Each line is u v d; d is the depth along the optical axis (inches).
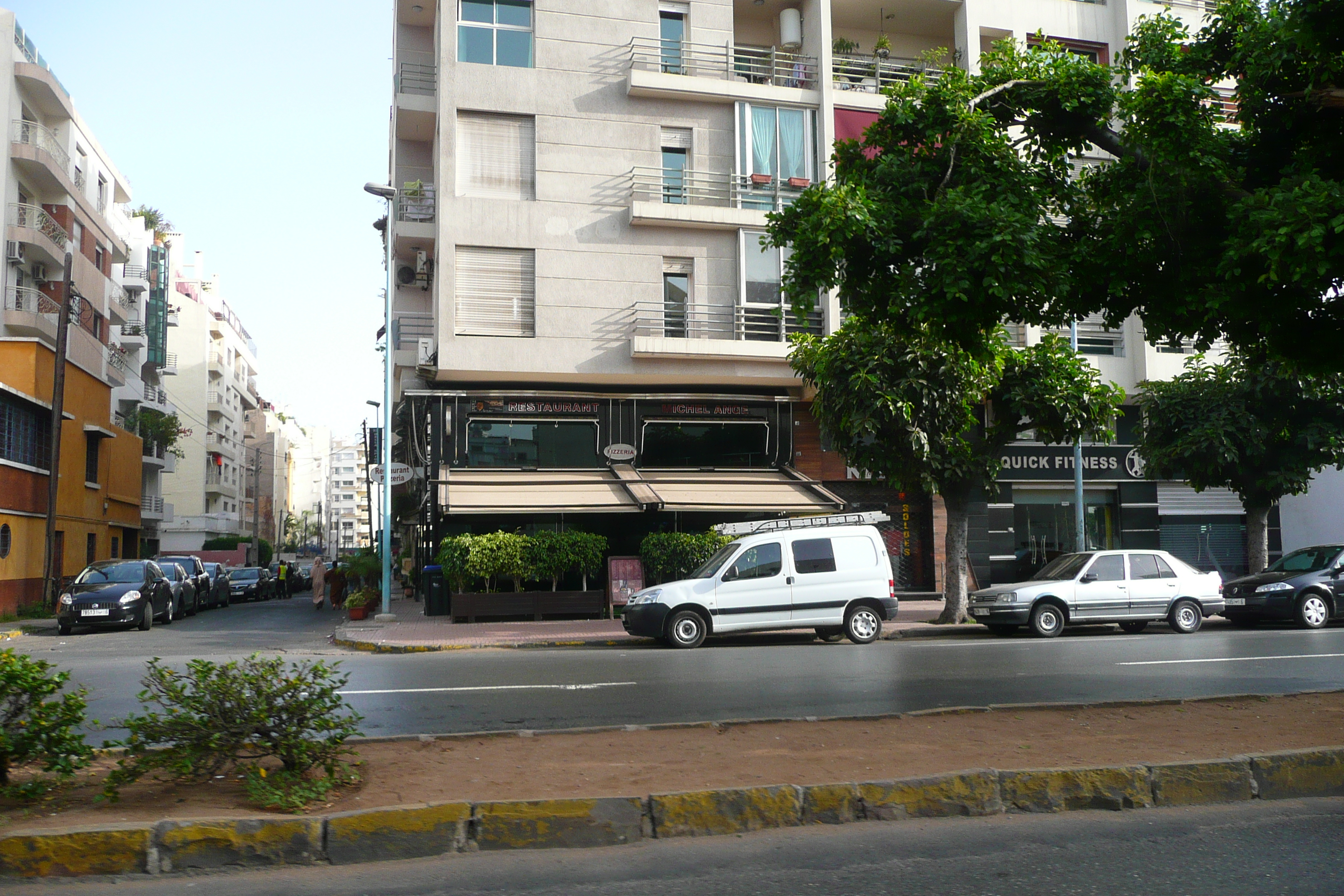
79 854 184.7
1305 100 346.6
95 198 1690.5
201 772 227.5
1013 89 395.9
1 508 1000.2
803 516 891.4
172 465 2103.8
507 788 226.7
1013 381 727.1
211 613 1248.2
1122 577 705.6
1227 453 772.6
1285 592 726.5
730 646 646.5
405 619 882.1
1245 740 273.7
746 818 215.5
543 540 821.9
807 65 1007.6
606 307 930.1
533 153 938.7
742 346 926.4
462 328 902.4
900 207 364.2
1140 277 366.0
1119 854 197.5
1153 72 388.8
